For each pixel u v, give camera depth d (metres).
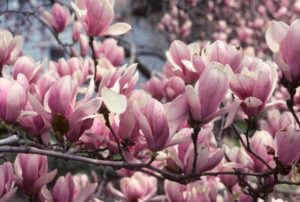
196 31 4.94
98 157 1.12
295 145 0.99
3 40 1.27
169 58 1.17
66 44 1.83
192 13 4.98
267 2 4.83
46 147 1.05
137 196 1.29
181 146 1.02
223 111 0.94
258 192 1.10
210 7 5.04
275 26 0.97
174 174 1.00
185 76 1.16
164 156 1.08
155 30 5.15
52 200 1.04
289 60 0.94
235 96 1.05
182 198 1.15
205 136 1.03
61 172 2.81
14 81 1.02
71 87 0.97
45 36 4.77
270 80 1.00
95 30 1.17
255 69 1.09
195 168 0.99
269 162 1.13
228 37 4.89
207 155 0.99
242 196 1.22
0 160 1.43
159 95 1.89
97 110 0.98
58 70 1.24
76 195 1.12
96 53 1.72
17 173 1.07
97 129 1.13
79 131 1.00
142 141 1.07
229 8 5.07
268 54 4.36
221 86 0.92
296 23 0.93
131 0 5.89
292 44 0.93
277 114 1.21
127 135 1.05
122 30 1.18
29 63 1.15
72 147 1.08
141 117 0.94
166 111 0.95
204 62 1.08
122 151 1.06
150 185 1.32
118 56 1.73
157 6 5.68
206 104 0.93
